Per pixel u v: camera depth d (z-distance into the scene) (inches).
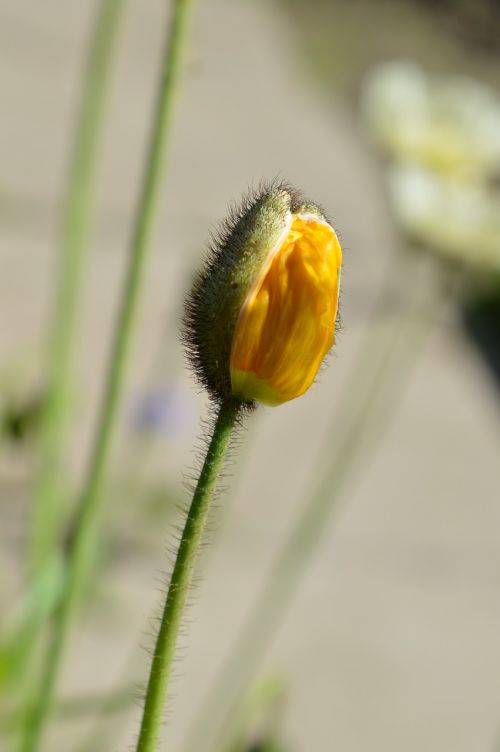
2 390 24.1
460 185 30.8
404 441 51.9
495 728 37.0
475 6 107.8
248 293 13.1
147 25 81.7
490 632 41.4
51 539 21.7
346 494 46.7
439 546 45.4
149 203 17.6
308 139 76.7
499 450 53.9
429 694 37.8
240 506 43.5
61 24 77.7
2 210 43.4
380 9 105.0
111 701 21.5
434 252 30.6
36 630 20.3
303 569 41.4
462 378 58.8
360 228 65.7
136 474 34.8
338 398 52.2
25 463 33.3
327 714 35.3
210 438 13.5
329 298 13.2
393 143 30.8
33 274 49.7
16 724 18.9
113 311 50.8
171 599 13.3
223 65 83.7
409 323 42.9
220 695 33.7
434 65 98.9
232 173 67.1
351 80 91.3
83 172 21.0
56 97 67.1
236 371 13.2
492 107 31.8
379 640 39.4
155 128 17.4
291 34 96.2
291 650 37.4
